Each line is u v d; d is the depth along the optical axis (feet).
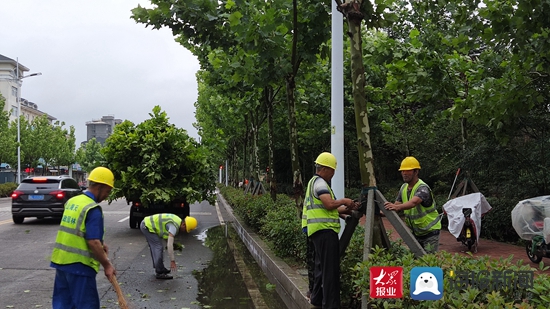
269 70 29.63
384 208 17.37
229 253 37.55
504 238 39.58
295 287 21.97
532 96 28.66
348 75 49.83
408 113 55.62
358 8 18.56
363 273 14.78
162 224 27.66
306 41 30.42
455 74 37.99
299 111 58.29
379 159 71.26
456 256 14.93
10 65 226.17
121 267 30.94
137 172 44.91
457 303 11.66
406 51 35.94
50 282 25.84
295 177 30.71
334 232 17.29
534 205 28.12
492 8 24.21
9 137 148.66
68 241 14.60
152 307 21.77
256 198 49.14
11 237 43.11
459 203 34.47
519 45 23.91
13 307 21.11
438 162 50.85
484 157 38.19
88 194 15.24
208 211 80.79
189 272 29.94
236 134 88.58
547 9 22.15
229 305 22.20
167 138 45.11
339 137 23.73
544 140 36.29
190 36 30.35
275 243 30.96
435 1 26.16
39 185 52.90
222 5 29.76
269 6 28.35
